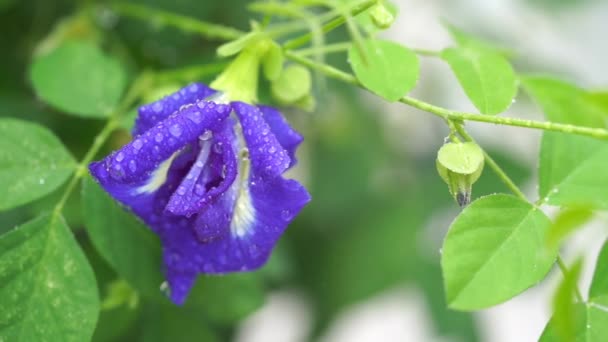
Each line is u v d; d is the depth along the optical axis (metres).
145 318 0.30
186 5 0.33
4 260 0.24
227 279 0.28
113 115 0.28
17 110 0.31
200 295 0.28
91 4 0.31
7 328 0.24
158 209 0.25
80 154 0.30
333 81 0.34
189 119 0.24
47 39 0.31
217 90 0.25
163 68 0.33
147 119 0.25
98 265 0.29
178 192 0.24
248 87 0.25
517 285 0.23
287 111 0.35
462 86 0.25
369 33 0.26
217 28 0.30
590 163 0.25
